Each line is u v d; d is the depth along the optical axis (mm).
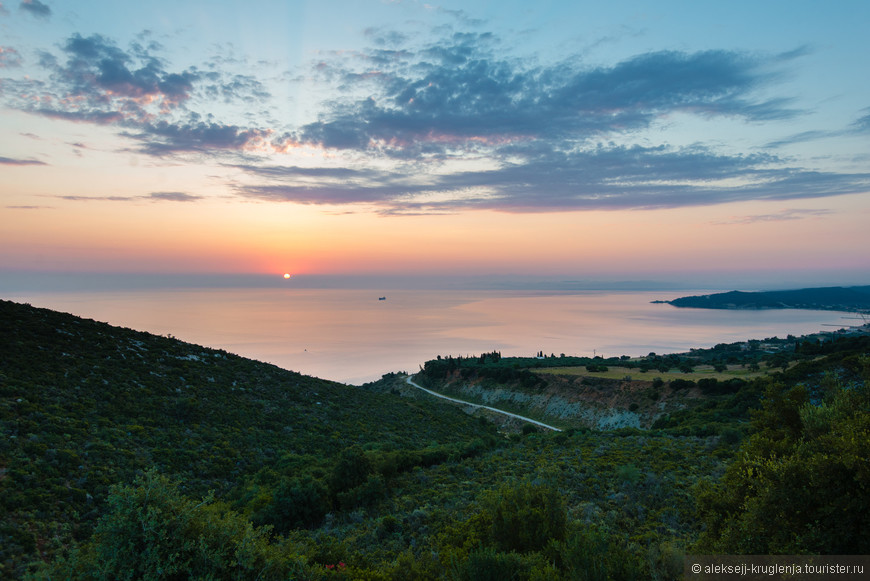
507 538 13508
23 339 37344
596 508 19562
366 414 55562
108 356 41375
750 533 9961
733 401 63531
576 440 44812
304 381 60500
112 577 8414
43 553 17125
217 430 37219
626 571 10477
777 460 10969
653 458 31453
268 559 9844
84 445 26453
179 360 48719
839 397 12531
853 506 8695
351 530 21672
